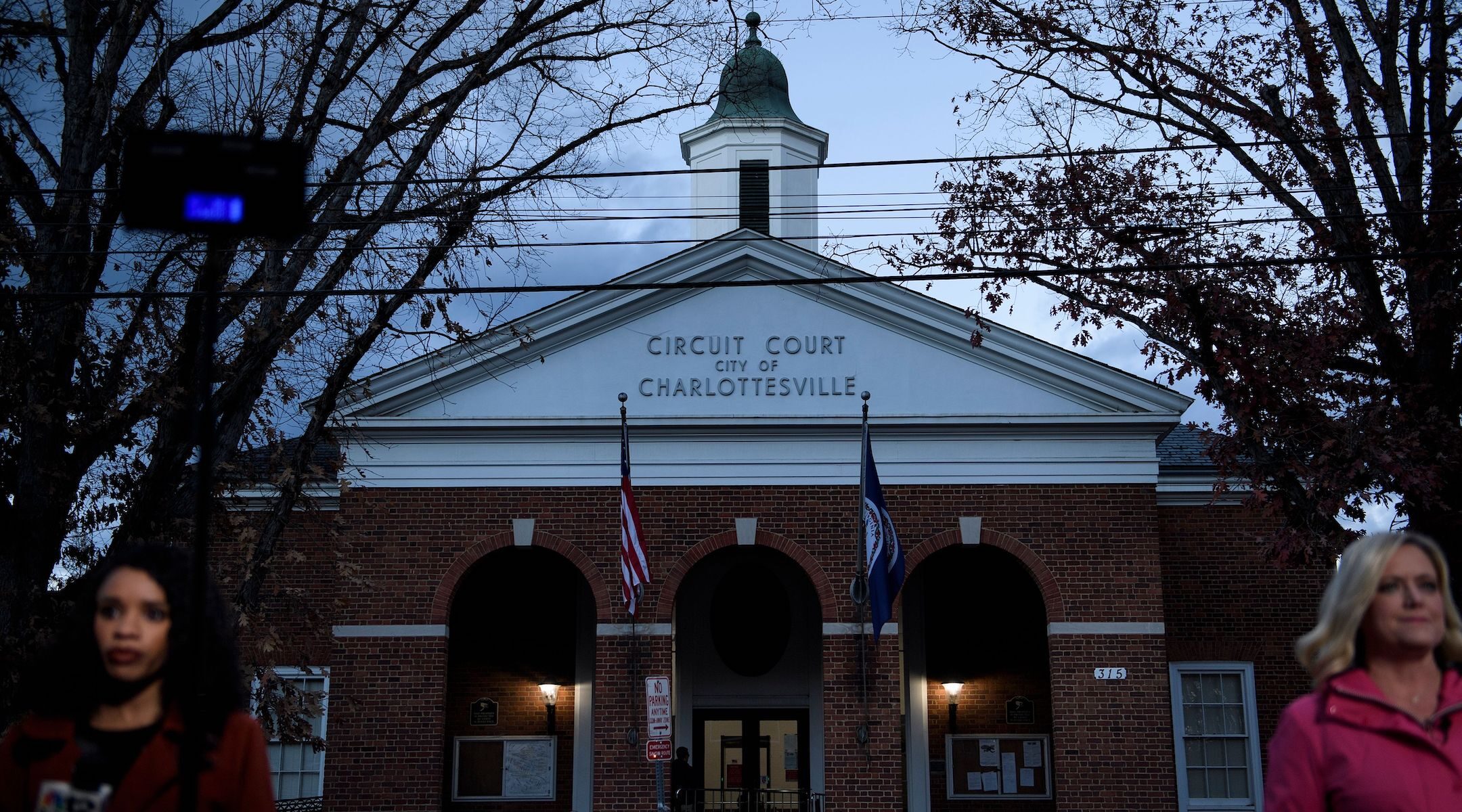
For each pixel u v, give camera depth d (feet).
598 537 79.82
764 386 81.76
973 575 91.15
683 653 90.53
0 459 49.83
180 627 15.44
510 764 87.81
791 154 106.52
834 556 79.56
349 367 56.49
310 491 81.00
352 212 57.93
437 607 78.74
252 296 50.60
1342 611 14.93
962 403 81.35
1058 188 60.49
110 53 51.47
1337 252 58.03
